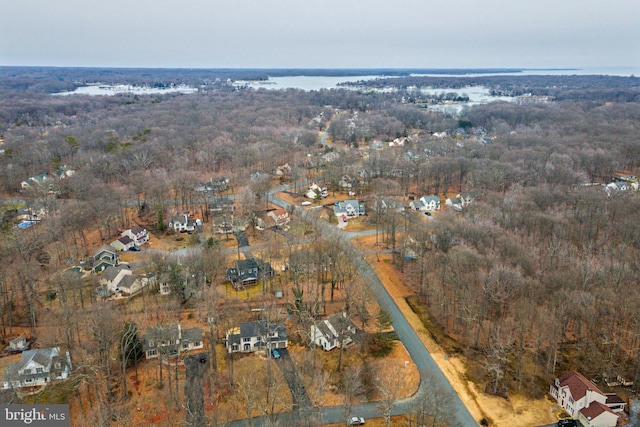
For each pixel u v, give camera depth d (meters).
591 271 82.75
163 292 95.44
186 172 164.00
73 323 77.19
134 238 119.56
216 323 80.06
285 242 120.50
